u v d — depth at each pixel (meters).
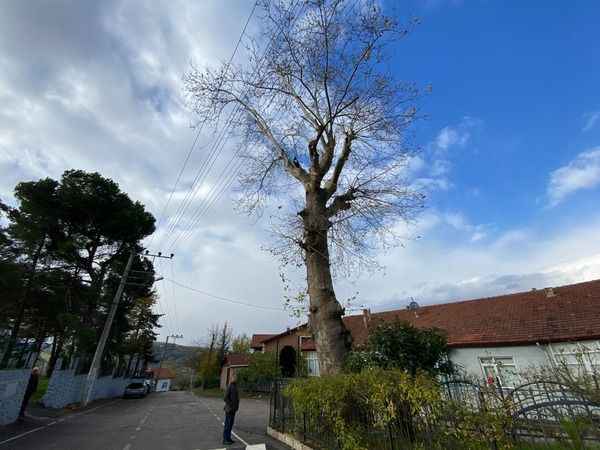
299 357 29.94
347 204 11.37
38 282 24.55
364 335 26.75
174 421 15.23
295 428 9.39
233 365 42.50
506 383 15.97
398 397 5.52
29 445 9.38
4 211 23.33
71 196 25.75
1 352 22.52
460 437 4.53
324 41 10.36
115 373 39.38
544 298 18.81
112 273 30.52
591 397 4.90
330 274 10.38
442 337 11.45
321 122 11.30
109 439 10.52
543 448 4.15
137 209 30.03
